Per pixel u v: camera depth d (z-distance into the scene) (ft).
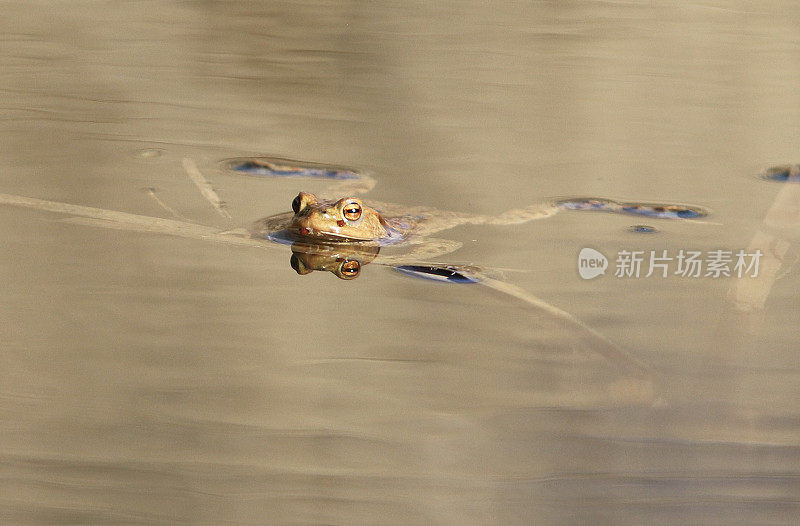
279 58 87.25
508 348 33.94
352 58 88.48
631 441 29.04
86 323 35.09
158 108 68.85
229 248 41.93
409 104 72.59
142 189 50.03
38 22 95.71
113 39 91.35
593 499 26.66
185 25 99.04
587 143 62.08
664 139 63.62
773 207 39.45
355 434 29.45
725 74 83.25
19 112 65.36
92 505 26.50
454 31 100.22
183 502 26.58
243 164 55.57
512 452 28.78
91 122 63.93
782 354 33.24
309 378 32.04
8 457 28.09
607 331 34.88
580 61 88.12
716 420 30.14
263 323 35.42
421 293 37.99
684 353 33.42
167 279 38.60
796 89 78.79
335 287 38.40
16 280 37.96
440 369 32.76
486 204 49.52
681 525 25.64
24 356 32.91
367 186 51.93
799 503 26.45
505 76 82.74
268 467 28.19
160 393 31.35
